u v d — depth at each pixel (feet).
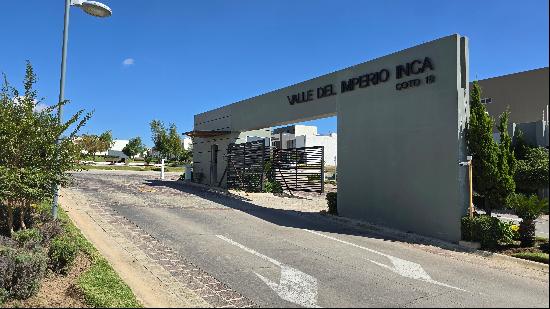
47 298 19.81
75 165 32.94
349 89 49.29
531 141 38.24
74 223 37.50
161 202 55.98
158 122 180.96
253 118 71.56
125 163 173.06
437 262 29.58
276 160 76.74
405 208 41.68
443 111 38.73
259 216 48.06
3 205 31.45
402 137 42.39
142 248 30.91
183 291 22.27
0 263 19.67
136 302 19.34
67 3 34.96
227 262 27.89
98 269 23.70
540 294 22.50
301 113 58.80
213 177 86.38
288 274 25.54
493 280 25.22
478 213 38.81
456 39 38.04
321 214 51.06
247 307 20.27
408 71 42.14
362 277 25.23
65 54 34.71
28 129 29.53
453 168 37.52
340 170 49.75
